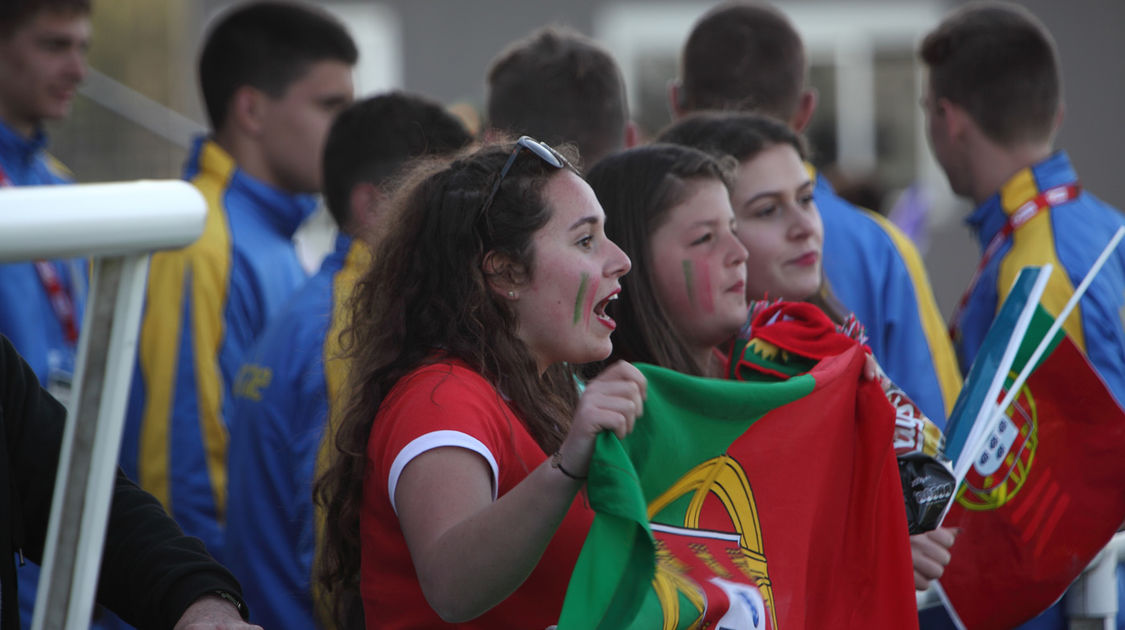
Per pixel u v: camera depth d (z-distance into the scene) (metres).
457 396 5.57
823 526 6.19
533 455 5.77
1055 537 7.97
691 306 7.40
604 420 4.70
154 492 10.34
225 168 11.98
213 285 10.90
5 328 10.71
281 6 12.46
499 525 4.83
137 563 5.48
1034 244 10.72
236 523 9.34
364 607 6.00
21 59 12.23
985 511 8.03
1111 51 35.19
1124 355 10.30
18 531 5.45
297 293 9.85
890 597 6.46
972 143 11.61
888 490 6.48
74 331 11.40
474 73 35.41
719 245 7.42
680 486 5.55
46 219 2.80
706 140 8.77
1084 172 35.59
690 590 5.32
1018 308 7.52
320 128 12.38
